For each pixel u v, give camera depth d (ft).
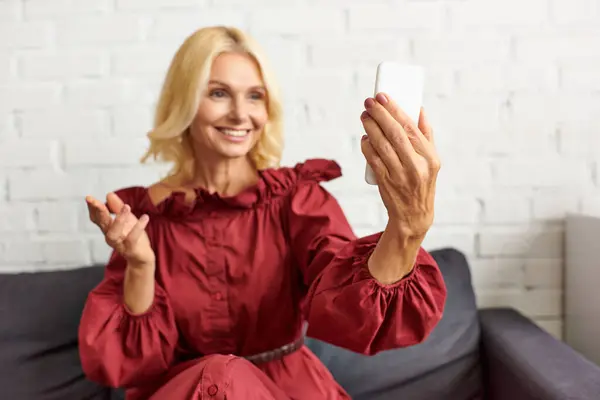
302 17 4.79
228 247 3.26
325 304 2.71
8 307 4.17
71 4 4.80
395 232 2.45
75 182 4.84
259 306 3.23
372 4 4.80
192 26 4.79
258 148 3.57
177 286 3.24
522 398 3.64
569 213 4.84
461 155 4.88
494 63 4.84
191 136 3.51
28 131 4.84
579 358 3.73
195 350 3.32
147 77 4.81
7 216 4.88
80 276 4.36
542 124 4.87
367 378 4.13
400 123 2.34
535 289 4.95
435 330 4.30
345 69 4.81
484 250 4.92
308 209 3.32
